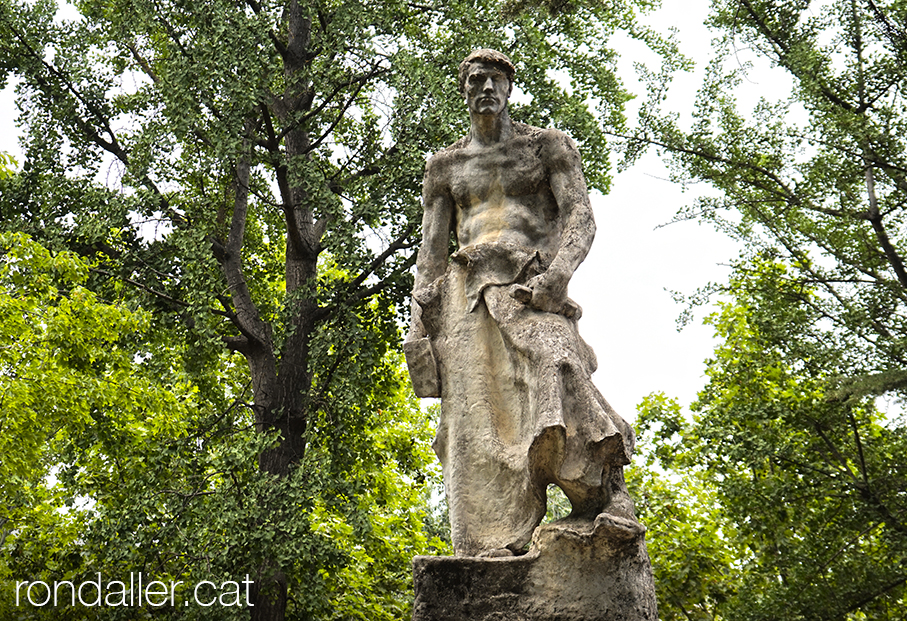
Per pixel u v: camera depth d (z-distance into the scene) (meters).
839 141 10.22
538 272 4.95
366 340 12.77
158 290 13.26
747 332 12.80
